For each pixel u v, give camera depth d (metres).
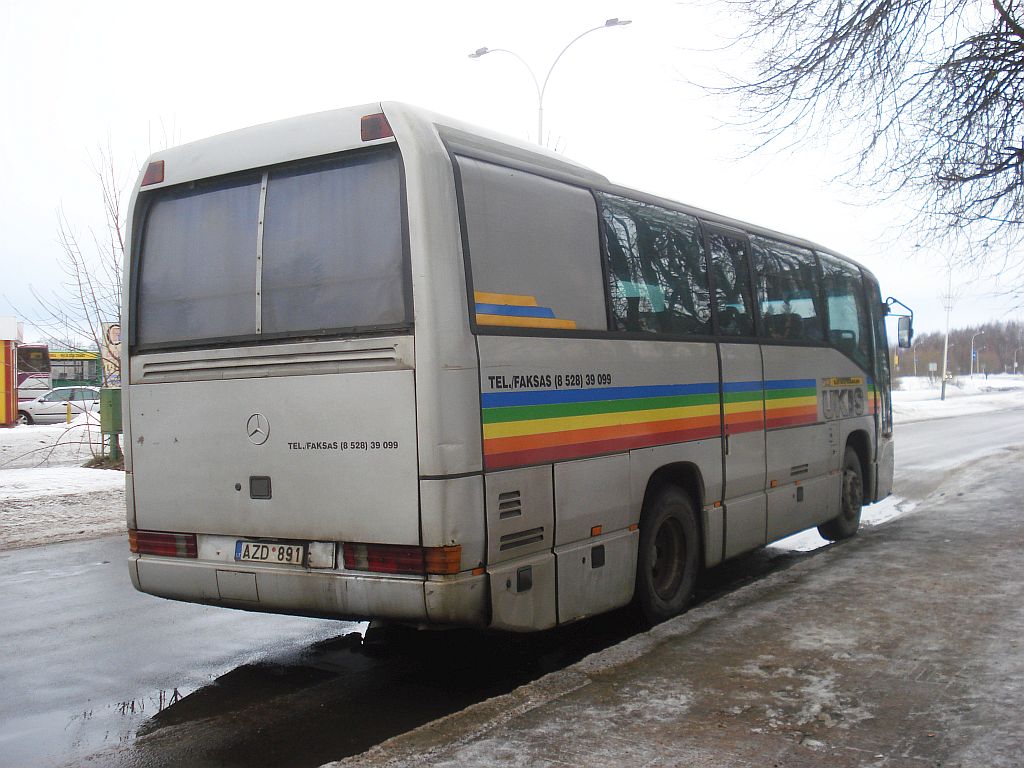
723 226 8.05
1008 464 16.97
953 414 43.09
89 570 9.58
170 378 5.86
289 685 5.74
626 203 6.68
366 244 5.14
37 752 4.72
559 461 5.64
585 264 6.07
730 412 7.73
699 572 7.36
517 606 5.25
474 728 4.45
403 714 5.20
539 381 5.52
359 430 5.08
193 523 5.76
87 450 22.50
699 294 7.47
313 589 5.24
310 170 5.42
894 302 11.58
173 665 6.20
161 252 6.00
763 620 6.28
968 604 6.52
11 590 8.60
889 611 6.41
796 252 9.34
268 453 5.43
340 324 5.20
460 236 5.08
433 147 5.06
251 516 5.50
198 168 5.82
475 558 4.98
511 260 5.43
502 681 5.80
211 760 4.59
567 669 5.34
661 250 7.04
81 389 37.12
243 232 5.65
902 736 4.24
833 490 9.77
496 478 5.13
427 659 6.28
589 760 4.04
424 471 4.87
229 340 5.63
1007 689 4.79
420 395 4.88
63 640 6.85
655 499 6.75
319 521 5.23
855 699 4.73
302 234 5.40
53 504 13.39
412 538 4.91
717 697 4.81
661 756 4.07
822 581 7.41
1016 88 10.04
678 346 7.03
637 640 5.89
